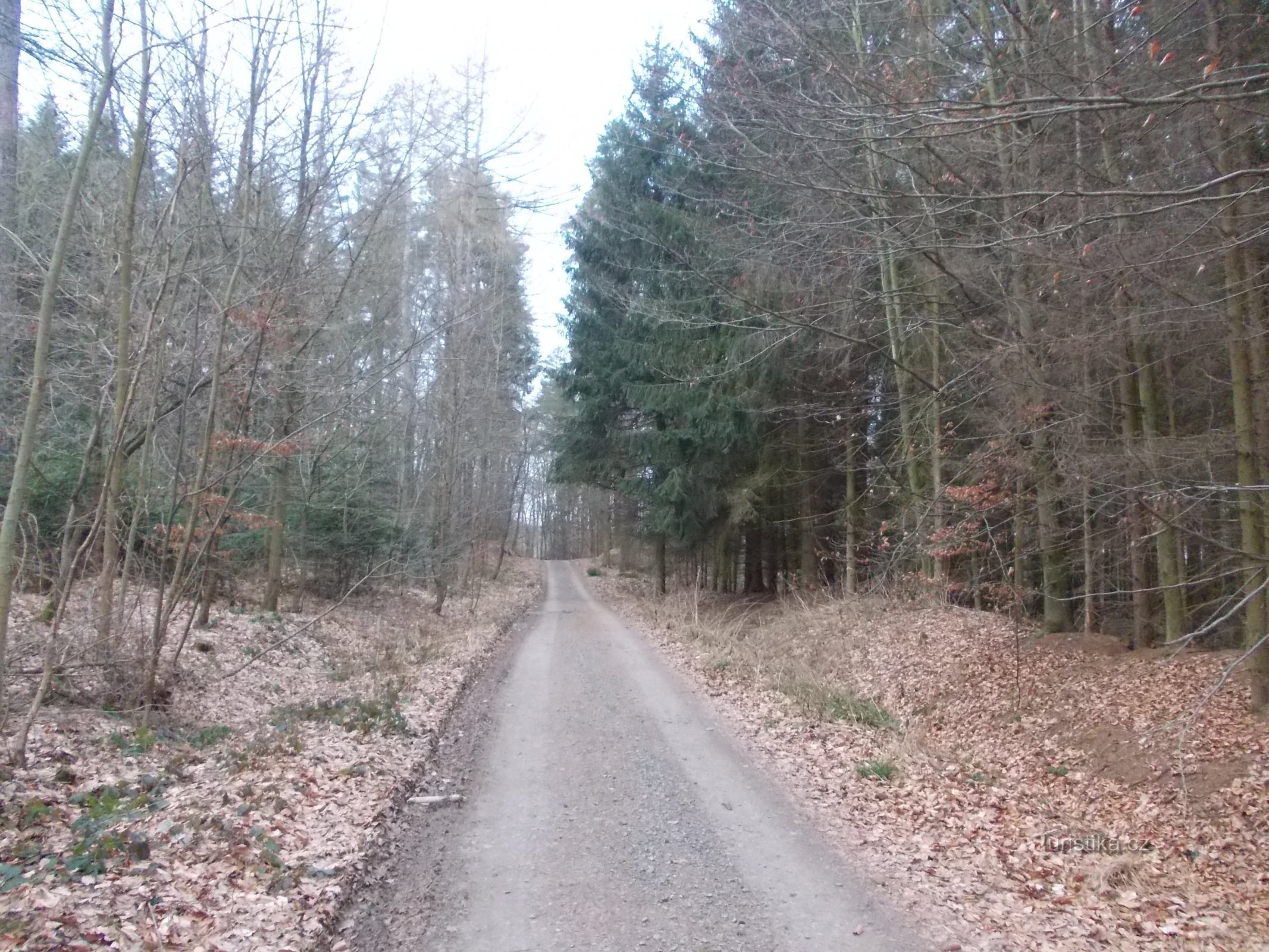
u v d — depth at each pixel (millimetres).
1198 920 5426
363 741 8086
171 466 9875
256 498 16672
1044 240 7891
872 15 8391
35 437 6066
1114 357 9734
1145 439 9758
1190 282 8508
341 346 11305
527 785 7398
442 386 21031
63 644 8148
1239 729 8438
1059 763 9297
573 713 10375
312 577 20828
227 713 9578
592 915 4875
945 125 5934
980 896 5426
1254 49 7359
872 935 4723
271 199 8945
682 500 21734
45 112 8930
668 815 6688
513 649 16328
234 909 4379
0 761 6293
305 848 5379
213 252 9180
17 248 7969
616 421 24109
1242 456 8430
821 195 7809
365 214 9531
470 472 24969
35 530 8070
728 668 13727
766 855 5914
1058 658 11867
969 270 9867
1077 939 4871
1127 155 8375
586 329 23453
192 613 9391
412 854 5746
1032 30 6469
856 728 10266
